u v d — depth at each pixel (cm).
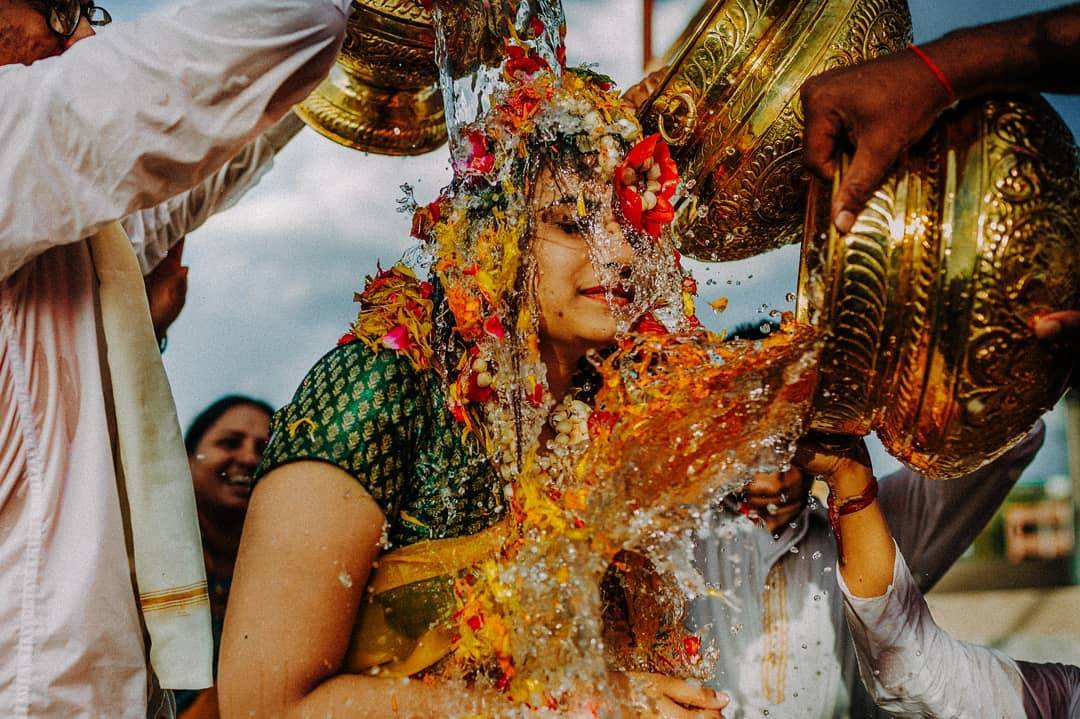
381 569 136
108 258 146
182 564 148
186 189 137
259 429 245
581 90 146
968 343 119
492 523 140
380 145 196
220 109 130
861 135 118
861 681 196
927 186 119
